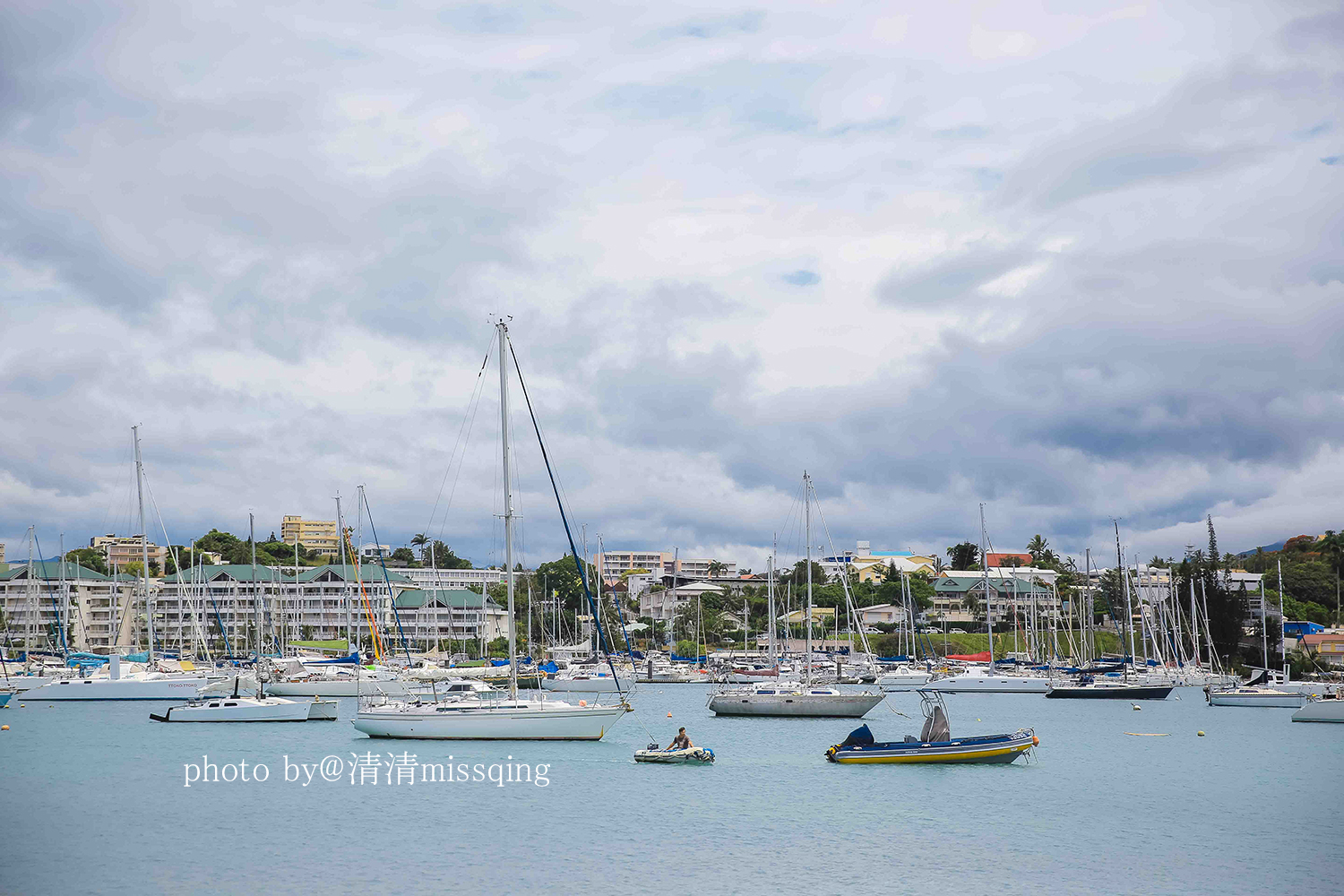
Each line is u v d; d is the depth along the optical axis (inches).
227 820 2076.8
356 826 2025.1
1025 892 1649.9
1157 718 4362.7
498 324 3174.2
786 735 3540.8
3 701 4079.7
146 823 2044.8
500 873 1710.1
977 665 6692.9
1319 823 2128.4
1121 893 1649.9
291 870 1718.8
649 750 2780.5
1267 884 1697.8
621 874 1705.2
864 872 1739.7
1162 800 2367.1
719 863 1781.5
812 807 2224.4
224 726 3644.2
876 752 2773.1
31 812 2151.8
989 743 2815.0
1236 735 3713.1
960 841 1951.3
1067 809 2250.2
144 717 3956.7
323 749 2984.7
